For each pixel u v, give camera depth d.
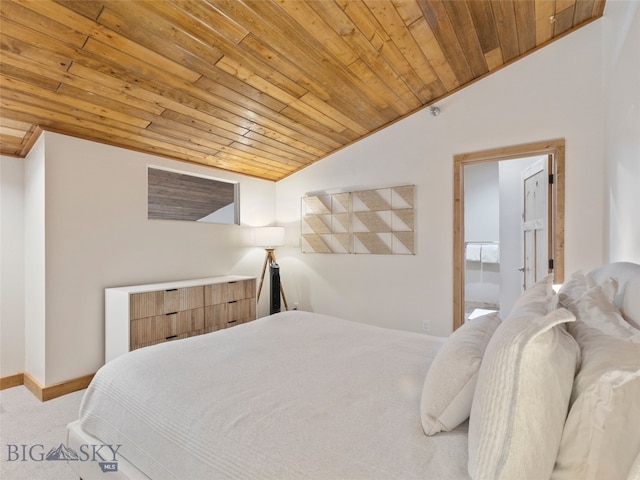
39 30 1.81
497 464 0.70
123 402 1.31
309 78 2.69
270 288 4.30
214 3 1.89
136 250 3.21
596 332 0.99
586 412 0.76
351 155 4.04
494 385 0.75
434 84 3.14
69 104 2.41
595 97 2.72
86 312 2.85
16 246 2.90
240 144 3.58
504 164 4.25
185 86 2.49
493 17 2.41
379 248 3.81
